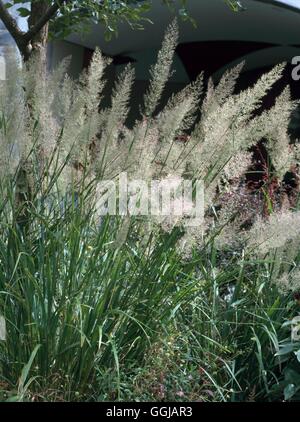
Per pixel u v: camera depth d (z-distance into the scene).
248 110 4.11
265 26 11.20
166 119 4.04
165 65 4.12
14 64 3.96
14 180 4.12
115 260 3.97
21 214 4.16
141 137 4.09
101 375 3.90
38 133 4.04
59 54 10.30
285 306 4.53
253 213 5.02
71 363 3.88
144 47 11.63
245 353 4.41
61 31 6.08
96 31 10.32
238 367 4.42
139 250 4.10
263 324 4.23
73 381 3.89
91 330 3.85
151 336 4.03
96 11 5.46
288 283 4.21
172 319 4.15
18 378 3.80
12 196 4.02
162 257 4.09
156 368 4.04
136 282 4.03
